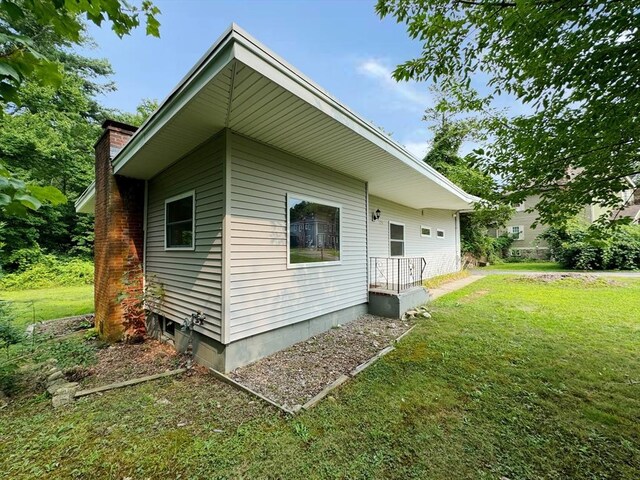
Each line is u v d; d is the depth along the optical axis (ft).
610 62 6.11
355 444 7.30
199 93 9.29
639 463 6.59
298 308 14.97
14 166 35.63
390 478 6.26
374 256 25.95
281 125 11.64
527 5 6.17
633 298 22.84
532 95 7.86
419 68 8.97
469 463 6.63
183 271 14.53
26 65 4.01
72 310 25.23
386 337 15.65
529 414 8.39
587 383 10.07
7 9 3.95
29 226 42.70
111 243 17.02
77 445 7.46
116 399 9.77
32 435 7.91
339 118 11.35
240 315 12.18
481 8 7.32
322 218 16.79
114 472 6.59
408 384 10.27
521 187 9.23
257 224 13.04
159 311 16.48
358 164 16.67
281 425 8.16
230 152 12.05
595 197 8.17
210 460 6.88
